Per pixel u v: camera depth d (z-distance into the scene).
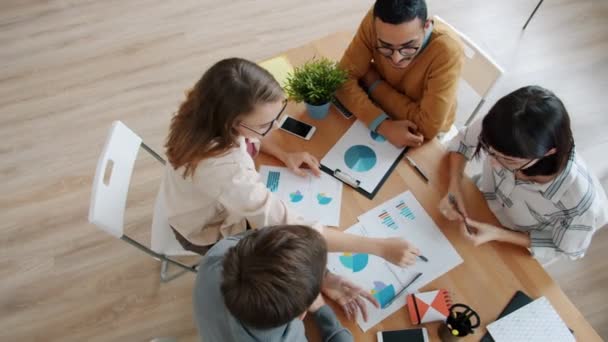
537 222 1.15
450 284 0.97
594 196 0.96
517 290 0.95
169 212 1.19
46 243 1.93
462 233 1.04
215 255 0.85
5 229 1.97
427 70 1.25
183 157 0.93
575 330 0.90
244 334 0.72
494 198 1.28
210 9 2.77
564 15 2.60
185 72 2.49
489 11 2.64
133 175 2.11
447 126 1.50
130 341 1.68
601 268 1.72
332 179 1.16
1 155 2.22
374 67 1.43
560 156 0.88
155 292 1.78
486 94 1.44
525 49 2.47
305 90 1.18
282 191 1.14
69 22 2.76
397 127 1.21
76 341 1.68
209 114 0.88
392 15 1.03
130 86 2.46
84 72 2.53
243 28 2.66
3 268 1.86
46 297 1.79
